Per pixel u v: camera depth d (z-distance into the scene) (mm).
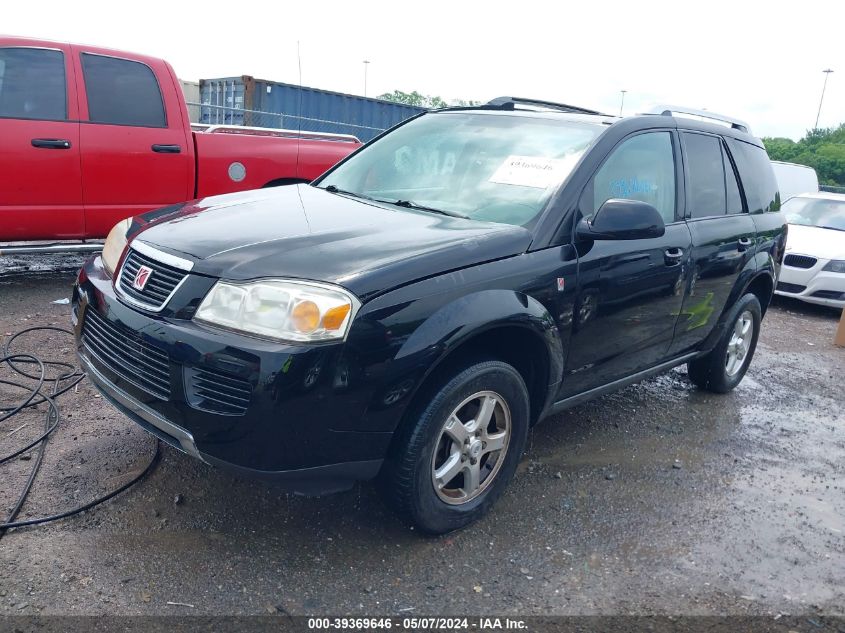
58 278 6805
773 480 4031
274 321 2543
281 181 7145
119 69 6168
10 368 4449
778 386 5852
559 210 3334
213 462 2627
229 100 13469
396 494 2855
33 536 2830
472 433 3049
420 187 3826
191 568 2732
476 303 2850
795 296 9156
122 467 3387
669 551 3184
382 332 2596
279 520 3094
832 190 26375
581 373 3592
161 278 2828
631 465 4004
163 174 6355
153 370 2727
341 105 14547
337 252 2775
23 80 5699
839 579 3102
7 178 5617
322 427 2562
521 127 3947
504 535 3168
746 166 5020
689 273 4121
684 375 5801
